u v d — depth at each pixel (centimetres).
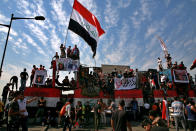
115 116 394
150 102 1383
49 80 1331
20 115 545
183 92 1524
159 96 1419
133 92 1373
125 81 1411
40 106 1079
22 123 556
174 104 805
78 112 1023
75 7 1407
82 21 1421
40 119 1120
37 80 1234
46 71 1282
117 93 1357
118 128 375
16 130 525
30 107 1155
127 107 1321
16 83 1298
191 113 669
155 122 379
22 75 1323
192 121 658
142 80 1516
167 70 1627
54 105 1173
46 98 1180
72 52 1334
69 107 738
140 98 1351
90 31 1458
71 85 1340
